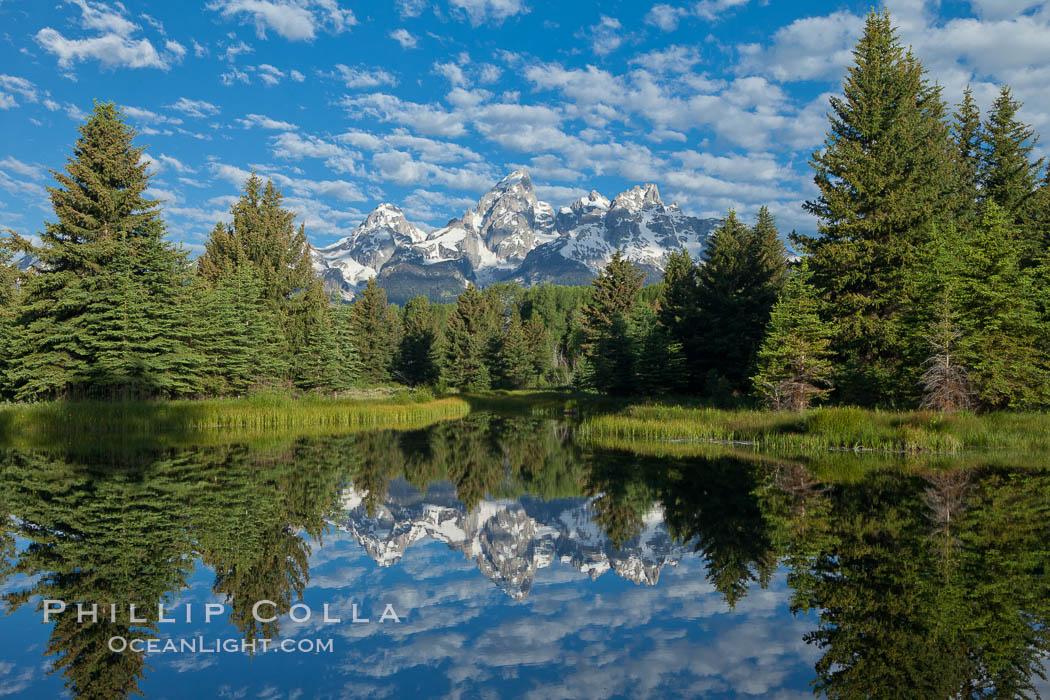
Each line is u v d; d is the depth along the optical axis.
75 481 15.91
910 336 28.83
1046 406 27.28
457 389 78.00
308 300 52.25
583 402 54.09
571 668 5.99
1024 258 34.12
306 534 11.26
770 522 11.75
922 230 30.78
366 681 5.69
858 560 9.18
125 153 38.50
